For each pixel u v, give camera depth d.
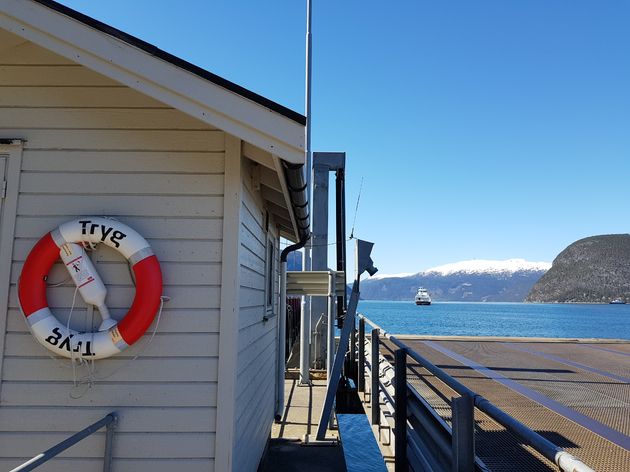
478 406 2.38
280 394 8.38
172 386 3.58
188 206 3.76
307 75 12.02
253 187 4.54
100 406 3.54
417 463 3.85
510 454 3.81
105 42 3.17
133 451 3.51
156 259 3.59
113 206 3.74
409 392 4.31
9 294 3.64
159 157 3.79
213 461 3.52
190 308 3.67
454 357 10.01
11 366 3.57
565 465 1.50
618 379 7.49
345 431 11.10
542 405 5.67
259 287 5.25
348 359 11.30
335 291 10.27
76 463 3.49
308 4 12.30
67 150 3.79
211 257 3.72
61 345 3.42
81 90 3.84
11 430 3.51
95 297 3.52
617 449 4.05
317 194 12.98
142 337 3.61
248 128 3.17
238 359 3.82
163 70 3.17
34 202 3.73
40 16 3.16
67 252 3.54
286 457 6.63
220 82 3.16
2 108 3.81
